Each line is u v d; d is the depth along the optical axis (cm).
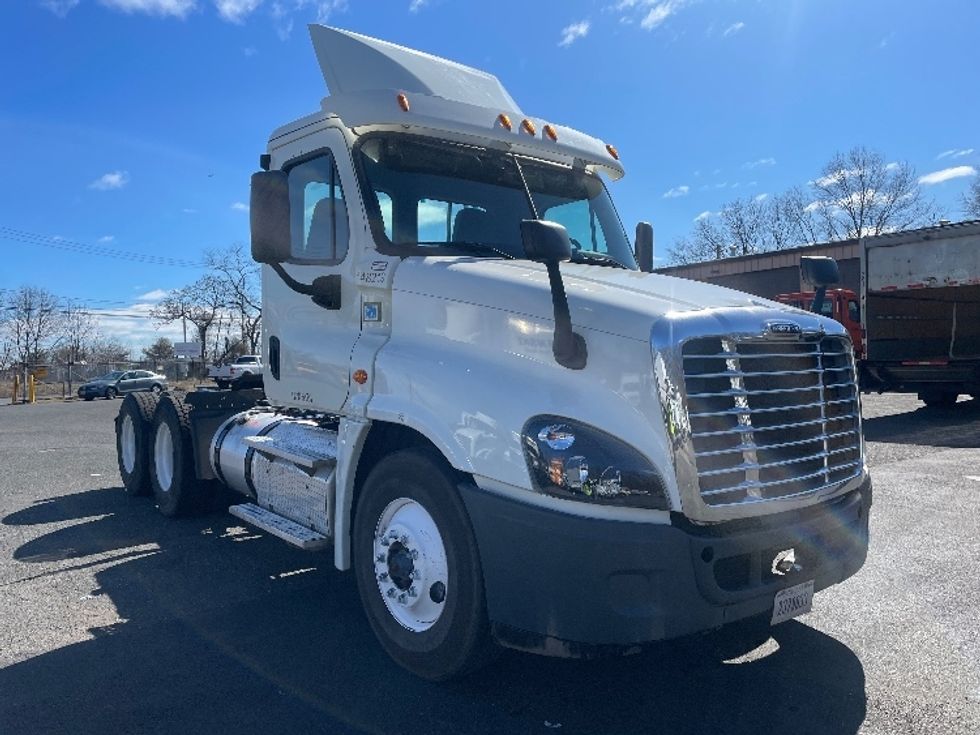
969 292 1752
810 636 464
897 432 1376
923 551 634
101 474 1068
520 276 407
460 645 377
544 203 530
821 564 384
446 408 389
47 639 470
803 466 376
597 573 331
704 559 338
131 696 396
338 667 427
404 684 407
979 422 1487
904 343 1808
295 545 491
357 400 447
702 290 410
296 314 530
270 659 438
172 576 588
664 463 338
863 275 1706
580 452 340
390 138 484
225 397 759
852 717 369
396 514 423
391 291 451
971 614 496
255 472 598
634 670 421
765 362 369
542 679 411
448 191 493
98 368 5584
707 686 403
